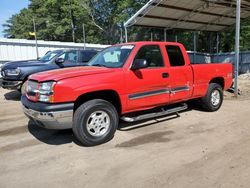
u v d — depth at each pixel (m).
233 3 15.13
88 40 44.06
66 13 42.91
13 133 5.77
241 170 3.79
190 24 18.17
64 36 47.16
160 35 19.22
